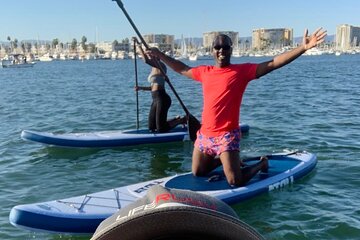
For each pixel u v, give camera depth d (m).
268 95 20.83
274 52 146.75
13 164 8.44
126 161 8.65
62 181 7.36
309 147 9.36
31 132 9.65
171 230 1.15
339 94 20.56
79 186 7.08
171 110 16.28
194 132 8.16
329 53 161.88
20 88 29.70
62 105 18.41
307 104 16.86
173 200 1.45
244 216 5.71
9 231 5.31
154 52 6.07
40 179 7.48
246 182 6.28
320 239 5.01
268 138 10.39
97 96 22.31
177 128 10.48
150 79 9.97
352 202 6.10
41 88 29.36
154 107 9.98
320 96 19.83
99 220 5.16
